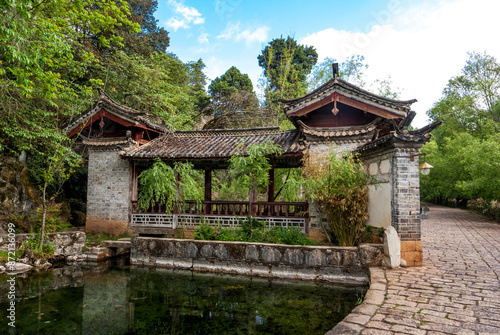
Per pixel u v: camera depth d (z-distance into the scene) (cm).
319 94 1034
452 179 2212
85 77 1617
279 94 2316
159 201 1216
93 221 1255
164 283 755
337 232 900
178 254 881
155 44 2448
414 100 964
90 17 1058
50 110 1283
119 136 1292
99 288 723
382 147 793
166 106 1805
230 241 856
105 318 559
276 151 980
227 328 513
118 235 1209
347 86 1011
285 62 2469
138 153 1166
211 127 2248
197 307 607
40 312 583
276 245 794
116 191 1235
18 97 1136
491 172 1576
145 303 631
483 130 2388
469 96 2570
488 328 395
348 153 905
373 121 1023
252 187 931
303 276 764
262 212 1141
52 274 833
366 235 873
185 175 1015
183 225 1084
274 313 569
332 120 1110
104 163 1263
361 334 380
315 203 1038
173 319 553
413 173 729
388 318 427
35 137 1173
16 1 696
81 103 1258
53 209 1213
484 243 1035
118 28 1825
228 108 2278
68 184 1691
